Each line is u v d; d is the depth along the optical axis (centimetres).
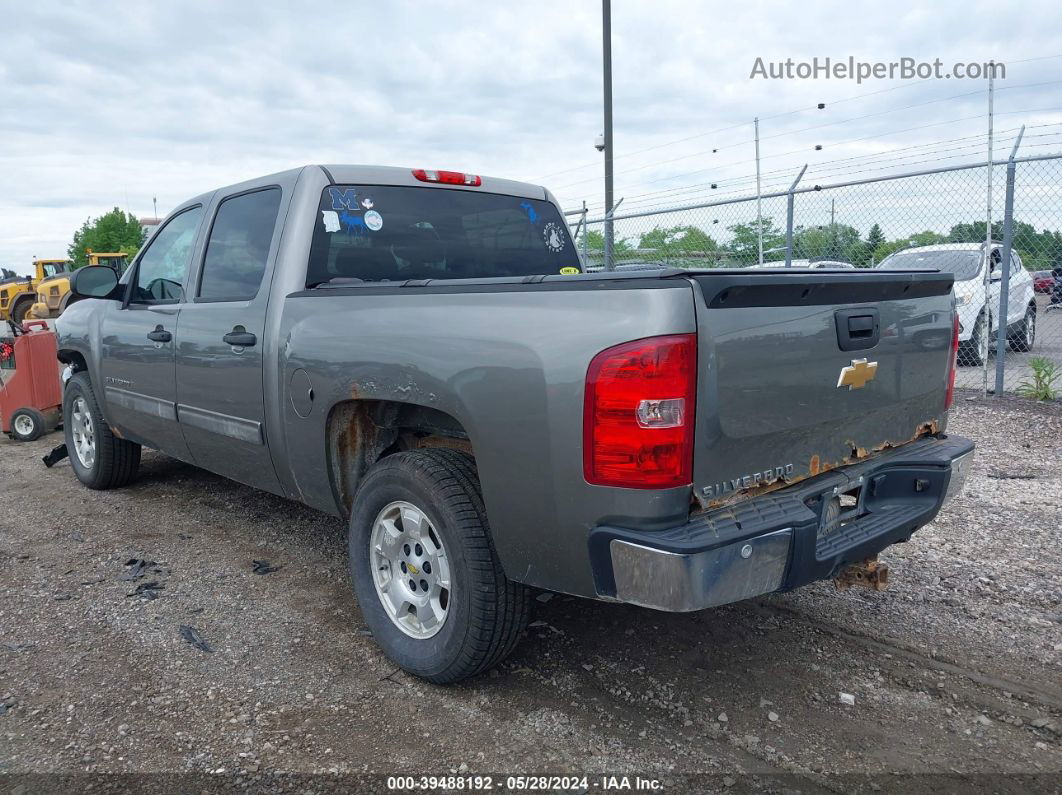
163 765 260
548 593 385
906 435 322
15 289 2411
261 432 375
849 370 279
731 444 245
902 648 334
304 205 369
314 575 421
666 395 229
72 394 586
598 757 264
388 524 319
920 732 276
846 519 297
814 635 347
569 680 312
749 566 241
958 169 819
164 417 459
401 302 303
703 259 1083
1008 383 900
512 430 258
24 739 275
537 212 463
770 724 282
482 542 279
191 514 525
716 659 327
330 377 326
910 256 1011
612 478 236
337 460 344
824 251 962
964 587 393
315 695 302
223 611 377
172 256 470
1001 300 823
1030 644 336
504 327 262
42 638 350
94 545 469
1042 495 533
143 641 346
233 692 304
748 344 245
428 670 300
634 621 361
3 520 519
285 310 356
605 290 242
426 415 317
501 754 266
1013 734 275
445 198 418
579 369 241
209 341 405
